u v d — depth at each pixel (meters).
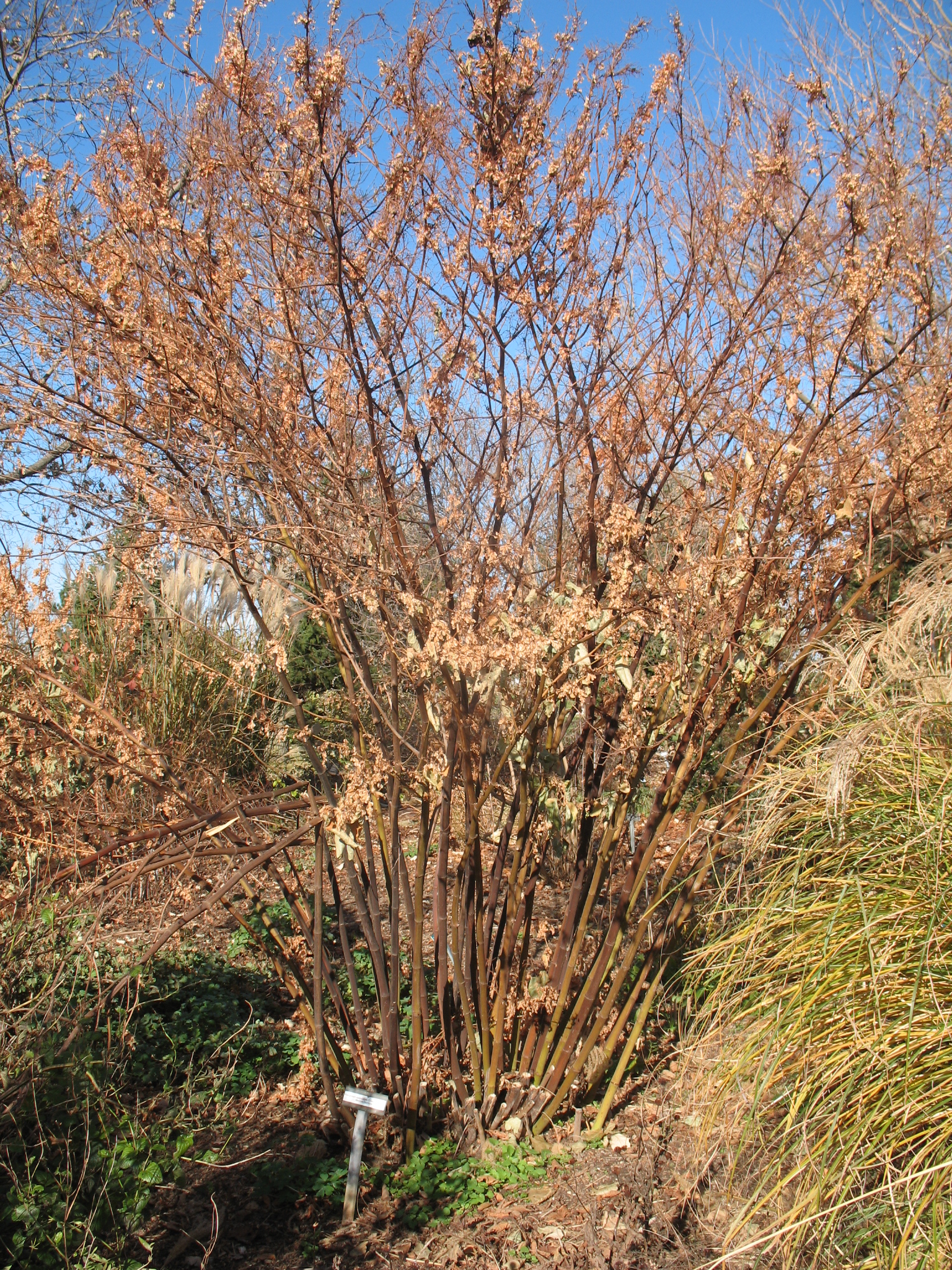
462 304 3.58
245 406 3.25
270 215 3.38
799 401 3.51
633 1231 3.01
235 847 3.32
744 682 3.62
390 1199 3.33
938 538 3.63
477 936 3.71
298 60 3.12
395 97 3.46
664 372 3.62
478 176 3.57
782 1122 2.74
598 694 3.82
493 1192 3.33
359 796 3.23
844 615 3.55
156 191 3.23
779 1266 2.73
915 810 2.92
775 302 3.62
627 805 3.76
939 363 3.77
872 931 2.72
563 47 3.61
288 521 3.40
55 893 3.22
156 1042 4.13
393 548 3.47
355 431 3.59
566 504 4.02
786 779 3.27
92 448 3.22
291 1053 4.29
